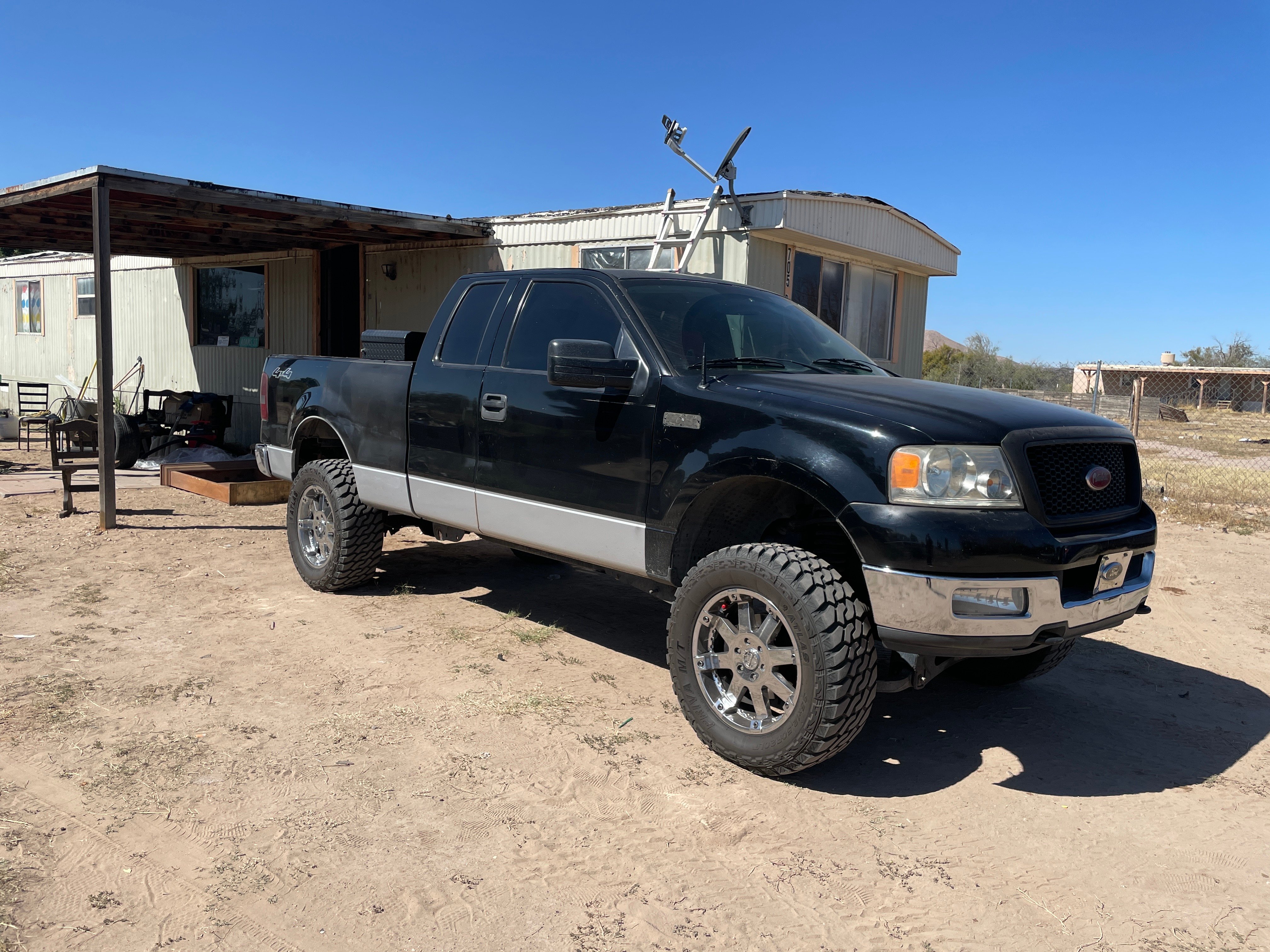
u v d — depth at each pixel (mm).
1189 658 5215
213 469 10688
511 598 5934
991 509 3174
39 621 5121
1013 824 3246
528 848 2965
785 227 8648
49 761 3434
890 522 3137
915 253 11227
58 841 2895
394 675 4438
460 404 4770
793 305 5027
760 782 3488
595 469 4102
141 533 7566
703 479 3637
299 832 3000
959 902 2758
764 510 3943
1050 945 2562
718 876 2850
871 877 2875
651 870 2867
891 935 2586
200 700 4066
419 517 5168
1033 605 3154
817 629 3230
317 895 2664
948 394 3715
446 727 3859
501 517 4590
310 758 3531
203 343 14648
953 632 3127
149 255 14133
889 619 3184
